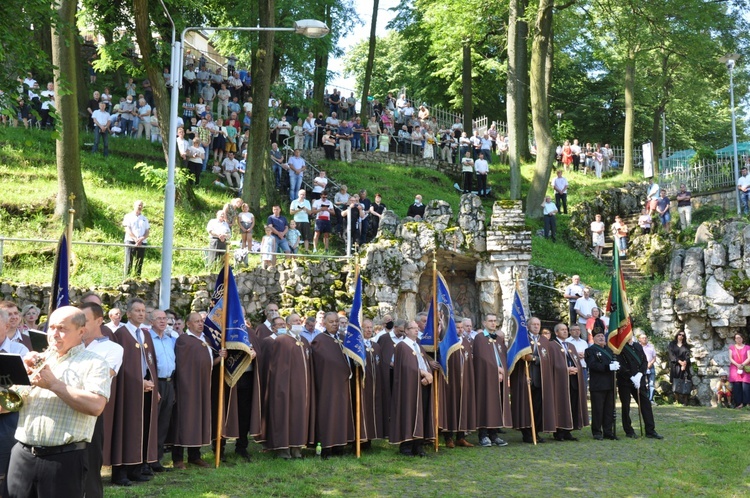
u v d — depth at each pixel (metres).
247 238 21.14
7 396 6.08
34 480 6.18
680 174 35.34
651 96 50.06
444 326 13.74
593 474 11.41
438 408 13.59
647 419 15.16
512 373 14.83
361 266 20.53
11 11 15.16
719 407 21.06
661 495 10.02
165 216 14.86
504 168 39.53
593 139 55.66
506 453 13.16
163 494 9.55
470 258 21.66
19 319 9.78
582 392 15.75
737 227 23.61
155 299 18.31
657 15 32.47
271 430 12.11
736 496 10.16
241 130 31.88
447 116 42.44
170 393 11.27
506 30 38.91
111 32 27.42
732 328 22.97
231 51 36.72
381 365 13.57
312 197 27.31
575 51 49.03
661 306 23.64
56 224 21.89
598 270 28.50
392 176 33.22
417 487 10.31
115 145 28.94
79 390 6.09
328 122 33.81
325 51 37.09
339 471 11.17
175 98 15.20
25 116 28.75
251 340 12.36
